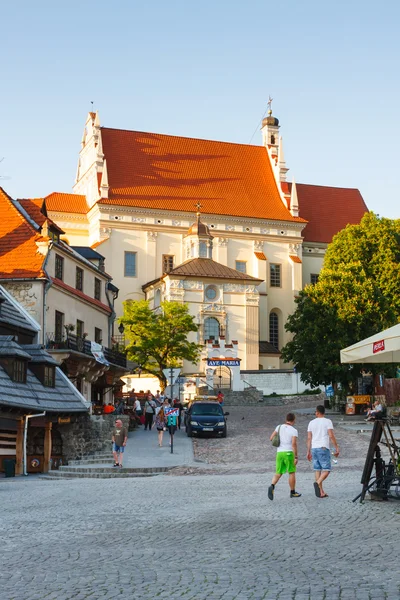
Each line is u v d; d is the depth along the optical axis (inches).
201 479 1002.7
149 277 3794.3
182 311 3090.6
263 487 852.0
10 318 1437.0
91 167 3934.5
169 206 3880.4
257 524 568.1
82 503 725.9
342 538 498.6
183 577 399.9
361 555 442.6
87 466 1251.8
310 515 605.9
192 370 3410.4
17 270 1572.3
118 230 3772.1
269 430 1802.4
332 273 2394.2
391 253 2935.5
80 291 1870.1
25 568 428.5
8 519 619.5
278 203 4200.3
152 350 3046.3
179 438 1686.8
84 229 3922.2
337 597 352.8
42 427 1355.8
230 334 3582.7
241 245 4001.0
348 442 1494.8
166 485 906.7
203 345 3265.3
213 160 4269.2
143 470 1189.1
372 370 2247.8
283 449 730.2
